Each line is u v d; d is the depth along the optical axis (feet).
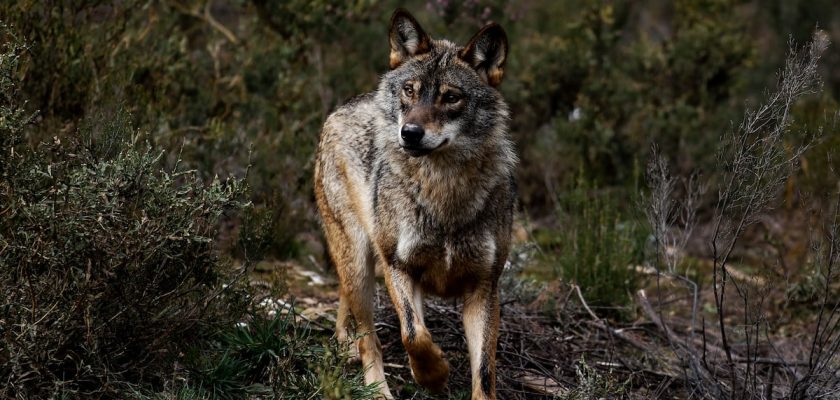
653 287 45.78
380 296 37.65
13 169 23.73
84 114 36.19
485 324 28.14
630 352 36.91
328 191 33.22
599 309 41.01
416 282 28.94
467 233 27.96
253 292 29.99
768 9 86.53
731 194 29.68
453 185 27.73
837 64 77.46
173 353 26.89
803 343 38.91
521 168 59.62
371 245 31.50
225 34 53.57
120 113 31.45
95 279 23.80
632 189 51.24
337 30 57.88
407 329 27.27
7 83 24.36
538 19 74.18
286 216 44.32
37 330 22.93
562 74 61.82
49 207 23.40
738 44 64.44
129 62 41.24
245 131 46.68
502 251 28.76
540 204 59.26
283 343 28.48
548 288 40.68
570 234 44.24
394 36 30.60
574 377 32.53
